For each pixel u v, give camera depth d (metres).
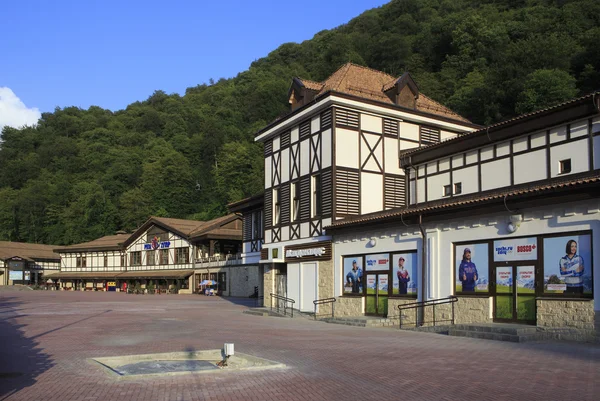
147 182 88.69
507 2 84.06
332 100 22.98
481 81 60.31
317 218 23.91
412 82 25.70
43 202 98.94
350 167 23.45
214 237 50.59
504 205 15.27
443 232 17.56
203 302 36.34
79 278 69.88
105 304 32.47
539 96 47.41
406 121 25.41
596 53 51.91
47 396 7.56
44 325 18.59
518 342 13.00
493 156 19.95
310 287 24.30
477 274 16.28
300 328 17.92
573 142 16.98
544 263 14.36
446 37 80.56
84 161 107.19
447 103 59.97
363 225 20.98
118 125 119.06
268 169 28.42
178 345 13.11
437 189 22.56
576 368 9.23
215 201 85.50
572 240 13.68
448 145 21.83
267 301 27.81
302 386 8.14
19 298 40.94
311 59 110.19
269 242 27.78
